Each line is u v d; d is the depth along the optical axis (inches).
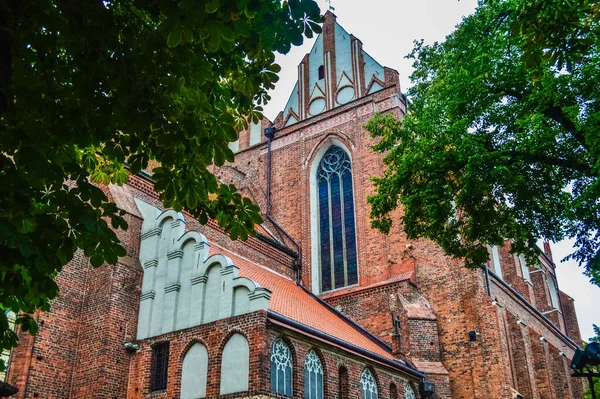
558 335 1845.5
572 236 735.7
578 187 728.3
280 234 1444.4
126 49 346.0
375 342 1144.2
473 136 732.7
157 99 357.1
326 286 1369.3
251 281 764.6
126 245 893.2
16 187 311.1
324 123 1521.9
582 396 1771.7
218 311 779.4
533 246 786.2
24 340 754.2
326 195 1469.0
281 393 727.1
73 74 358.9
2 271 316.8
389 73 1475.1
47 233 314.2
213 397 725.9
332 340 844.0
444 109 783.7
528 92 738.2
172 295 837.2
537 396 1366.9
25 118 353.1
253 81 402.3
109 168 458.9
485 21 765.9
